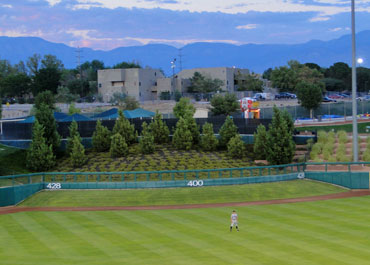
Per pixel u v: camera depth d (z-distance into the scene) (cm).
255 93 18200
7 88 18150
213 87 17762
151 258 3303
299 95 11894
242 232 4022
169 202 5694
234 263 3114
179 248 3556
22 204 5862
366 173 6253
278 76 18788
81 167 7494
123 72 17500
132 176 6888
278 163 7162
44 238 4047
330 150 7669
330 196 5856
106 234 4125
